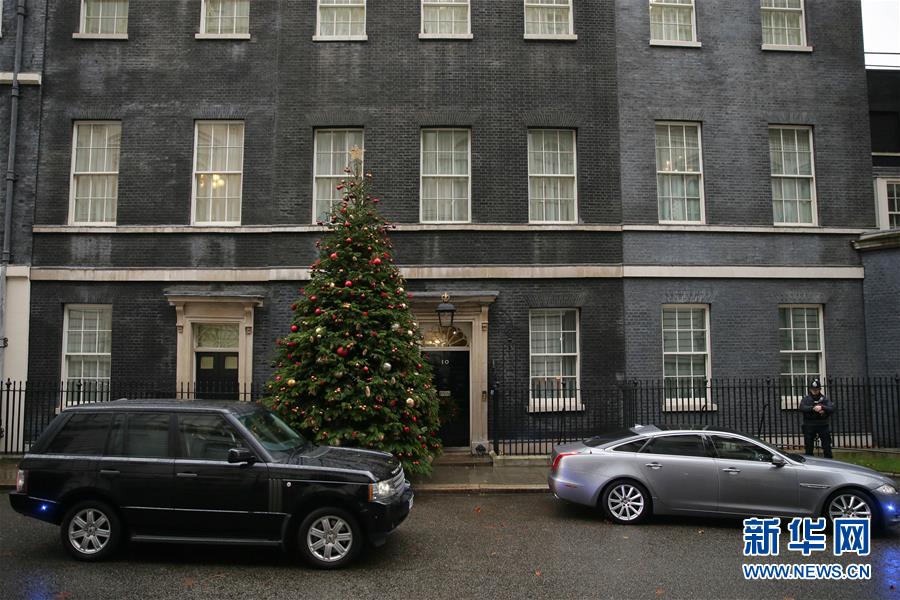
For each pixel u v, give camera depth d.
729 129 14.62
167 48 14.41
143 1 14.50
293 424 10.30
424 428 10.79
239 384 13.43
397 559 7.11
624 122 14.39
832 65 15.05
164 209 14.07
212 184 14.32
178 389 13.46
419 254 13.92
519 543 7.74
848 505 8.09
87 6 14.67
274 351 13.69
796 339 14.44
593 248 14.08
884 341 14.09
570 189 14.44
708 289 14.16
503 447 13.35
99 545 6.95
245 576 6.54
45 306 13.69
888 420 13.91
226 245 13.95
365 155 14.19
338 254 11.11
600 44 14.56
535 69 14.46
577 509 9.51
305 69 14.34
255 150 14.19
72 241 13.89
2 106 14.06
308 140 14.18
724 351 14.05
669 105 14.52
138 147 14.18
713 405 13.90
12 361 13.40
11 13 14.34
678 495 8.48
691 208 14.53
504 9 14.59
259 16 14.51
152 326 13.72
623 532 8.24
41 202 13.98
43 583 6.27
